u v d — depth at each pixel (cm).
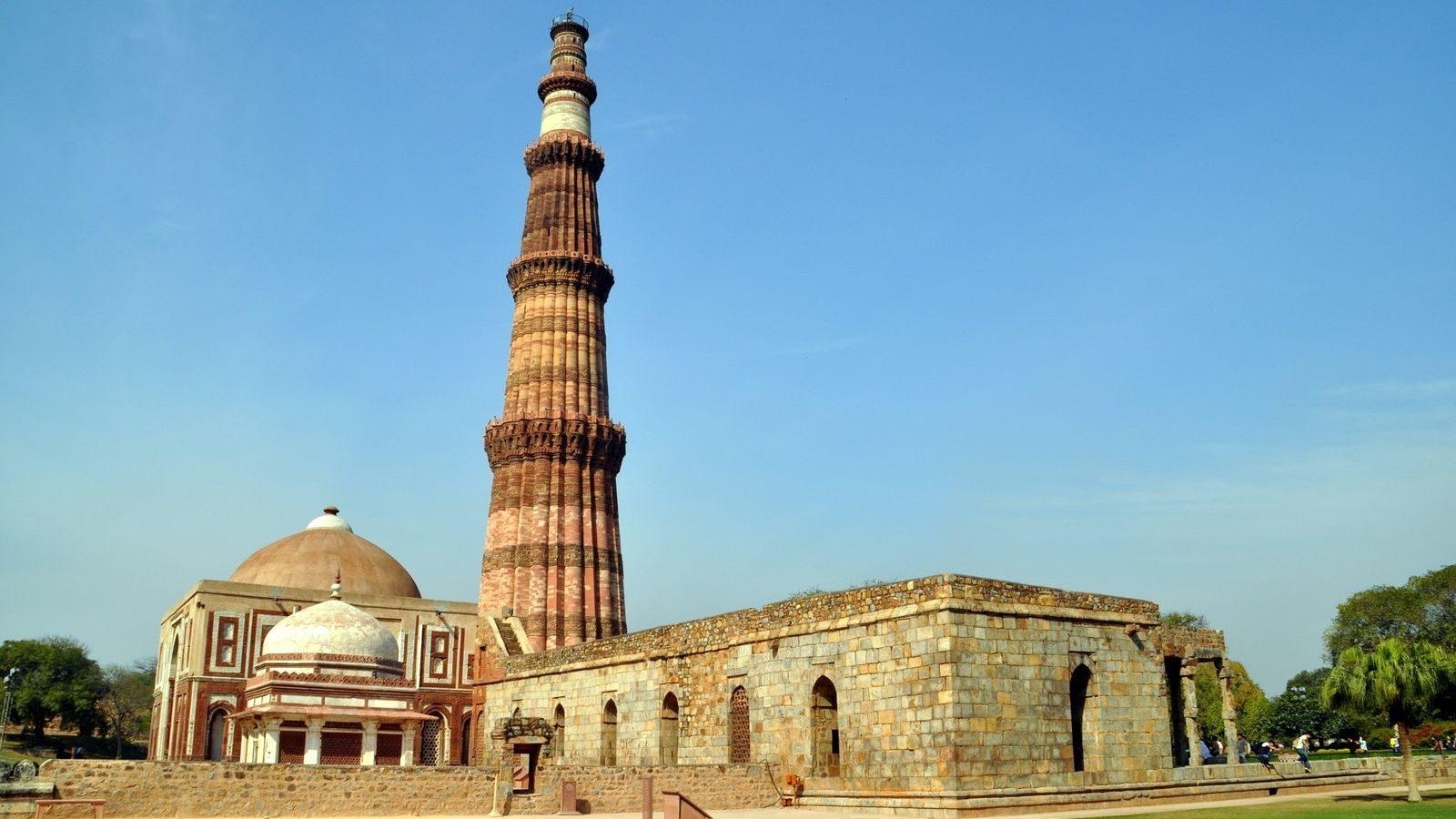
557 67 9031
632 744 5769
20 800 3503
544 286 8406
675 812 3344
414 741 5275
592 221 8706
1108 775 4319
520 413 8138
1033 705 4156
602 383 8388
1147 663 4603
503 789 4109
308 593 7244
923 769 4009
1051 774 4128
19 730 11988
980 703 4003
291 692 5094
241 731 5422
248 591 7056
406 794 4034
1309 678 12269
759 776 4588
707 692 5234
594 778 4297
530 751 4288
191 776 3734
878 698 4247
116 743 12412
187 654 7056
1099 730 4362
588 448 8056
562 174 8700
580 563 7838
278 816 3825
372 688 5250
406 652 7512
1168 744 4578
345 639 5388
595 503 8056
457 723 7544
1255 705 11262
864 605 4384
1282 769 5012
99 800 3466
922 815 3931
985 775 3947
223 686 6850
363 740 5122
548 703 6638
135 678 13950
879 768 4197
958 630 4019
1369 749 9588
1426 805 3950
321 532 7975
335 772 3938
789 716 4684
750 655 4978
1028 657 4194
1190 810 3928
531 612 7669
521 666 7000
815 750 4538
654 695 5628
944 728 3947
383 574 7856
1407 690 4188
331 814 3906
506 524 7950
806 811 4316
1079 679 4469
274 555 7688
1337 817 3472
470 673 7650
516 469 8044
